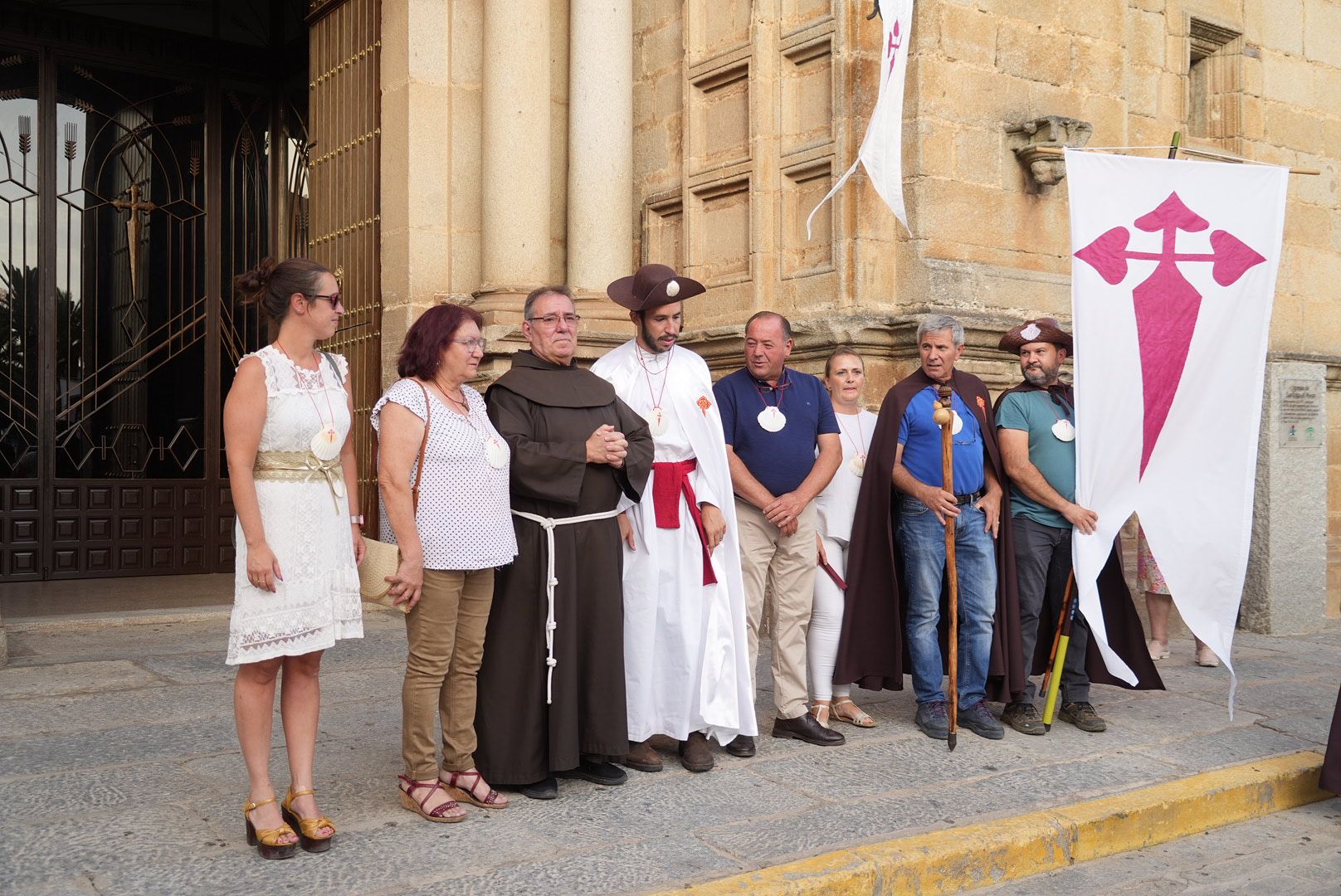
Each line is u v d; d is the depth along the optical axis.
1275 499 7.95
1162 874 3.89
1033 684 5.52
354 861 3.45
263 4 10.69
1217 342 5.08
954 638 4.82
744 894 3.26
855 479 5.32
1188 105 8.69
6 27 9.59
